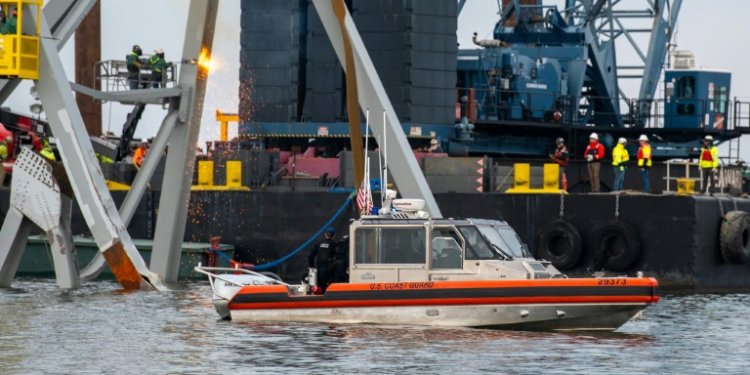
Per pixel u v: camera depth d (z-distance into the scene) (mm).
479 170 155000
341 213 150625
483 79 194625
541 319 98375
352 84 132375
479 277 99875
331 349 92188
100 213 126188
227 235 154375
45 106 125000
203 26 136625
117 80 146625
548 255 146625
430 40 174250
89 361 88688
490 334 98250
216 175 158250
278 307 103312
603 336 98688
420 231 101062
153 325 104875
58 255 131500
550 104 198750
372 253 101688
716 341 100625
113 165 161625
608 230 145250
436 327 100000
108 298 123562
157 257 139250
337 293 101875
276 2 174625
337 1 132125
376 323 101188
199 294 127875
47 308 115938
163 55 143500
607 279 97562
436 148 171125
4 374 84500
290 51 174375
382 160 134625
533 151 199000
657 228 144625
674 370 87250
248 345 94125
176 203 138500
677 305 127688
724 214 148500
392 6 173250
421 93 173875
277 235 152750
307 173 166500
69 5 130375
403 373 84312
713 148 153000
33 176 130125
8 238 130750
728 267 149125
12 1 123938
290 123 174375
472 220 101562
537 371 85188
